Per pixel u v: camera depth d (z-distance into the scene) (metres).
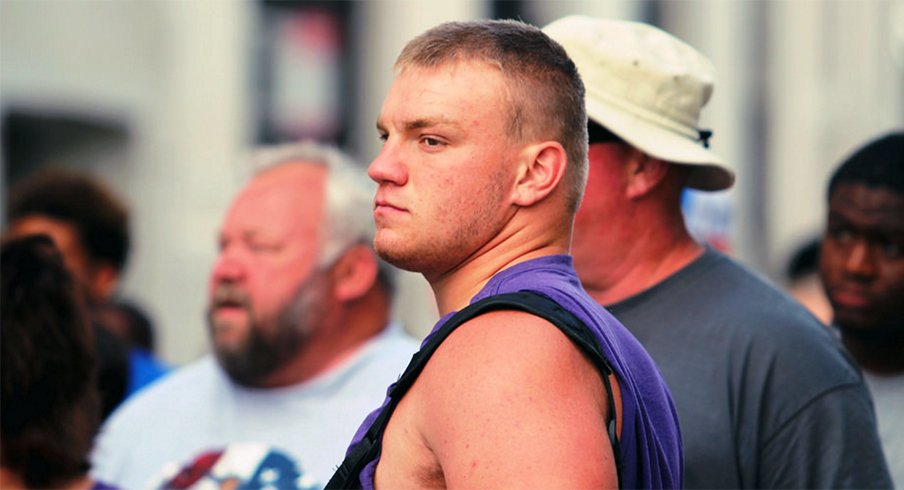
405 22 38.81
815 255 19.58
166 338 33.41
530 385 6.04
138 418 13.19
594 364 6.35
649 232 9.95
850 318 11.81
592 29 10.23
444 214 6.62
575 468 5.92
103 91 32.41
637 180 9.94
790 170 50.41
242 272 12.72
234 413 12.79
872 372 11.98
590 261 9.97
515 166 6.67
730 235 19.59
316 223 12.78
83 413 10.45
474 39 6.73
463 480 6.00
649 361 7.15
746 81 49.03
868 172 11.71
